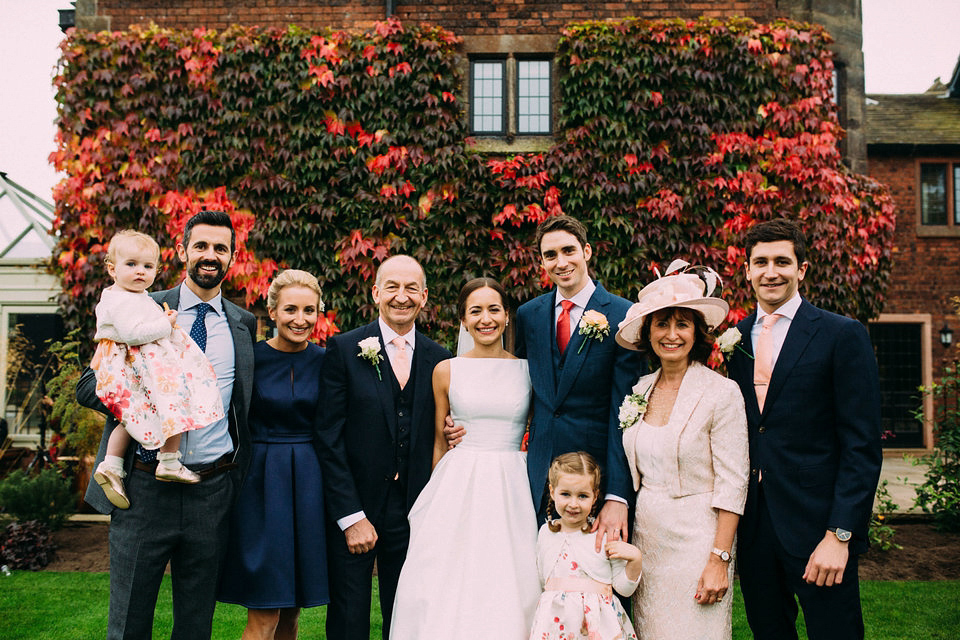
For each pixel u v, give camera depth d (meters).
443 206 6.85
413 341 3.33
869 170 12.40
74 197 6.86
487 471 2.98
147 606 2.74
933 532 6.51
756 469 2.75
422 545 2.91
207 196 6.86
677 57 6.86
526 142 7.13
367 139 6.84
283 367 3.18
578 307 3.13
